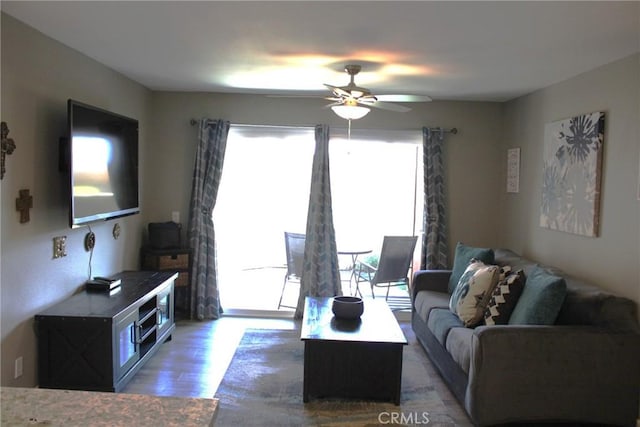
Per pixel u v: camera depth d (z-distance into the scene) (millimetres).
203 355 4078
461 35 2875
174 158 5156
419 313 4383
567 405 2875
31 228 3021
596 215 3457
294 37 3002
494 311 3320
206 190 5047
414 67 3688
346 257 5758
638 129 3080
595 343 2857
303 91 4863
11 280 2834
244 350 4199
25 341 2971
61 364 3090
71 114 3115
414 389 3518
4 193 2754
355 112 3568
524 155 4688
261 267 5941
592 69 3590
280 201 5504
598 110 3514
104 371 3080
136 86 4656
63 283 3410
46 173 3178
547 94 4258
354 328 3322
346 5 2434
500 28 2734
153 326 3865
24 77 2920
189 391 3391
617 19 2557
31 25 2930
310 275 5105
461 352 3119
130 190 4160
